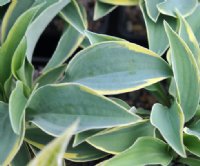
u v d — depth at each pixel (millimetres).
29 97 625
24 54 632
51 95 620
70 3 816
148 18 765
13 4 748
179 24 714
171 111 648
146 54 657
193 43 689
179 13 708
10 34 646
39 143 674
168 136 613
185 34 689
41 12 695
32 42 712
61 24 1080
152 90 708
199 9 778
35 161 484
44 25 726
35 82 730
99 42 665
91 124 592
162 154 649
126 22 1119
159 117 629
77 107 607
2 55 656
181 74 648
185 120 662
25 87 645
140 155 623
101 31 1071
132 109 675
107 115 595
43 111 627
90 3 1127
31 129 681
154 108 633
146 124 661
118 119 591
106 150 630
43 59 1026
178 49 642
